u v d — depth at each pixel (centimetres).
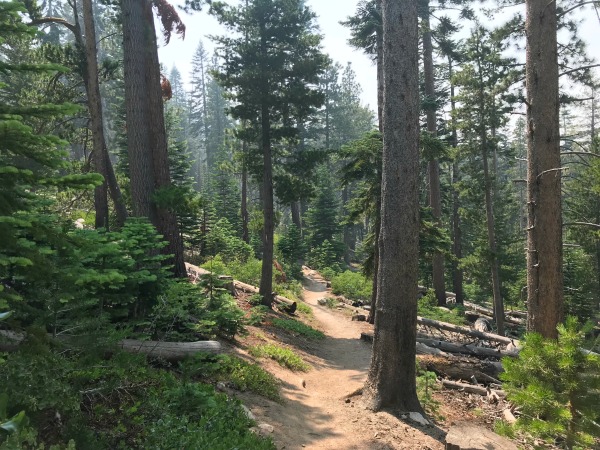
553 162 895
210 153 6894
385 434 659
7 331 408
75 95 1692
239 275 2377
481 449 531
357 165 1748
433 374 981
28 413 318
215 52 1814
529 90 919
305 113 1891
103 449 382
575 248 2564
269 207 1908
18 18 290
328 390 951
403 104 777
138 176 1070
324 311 2336
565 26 1568
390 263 779
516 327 2477
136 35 1080
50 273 313
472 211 2459
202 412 540
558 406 446
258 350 1061
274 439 579
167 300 686
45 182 285
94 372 475
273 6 1752
